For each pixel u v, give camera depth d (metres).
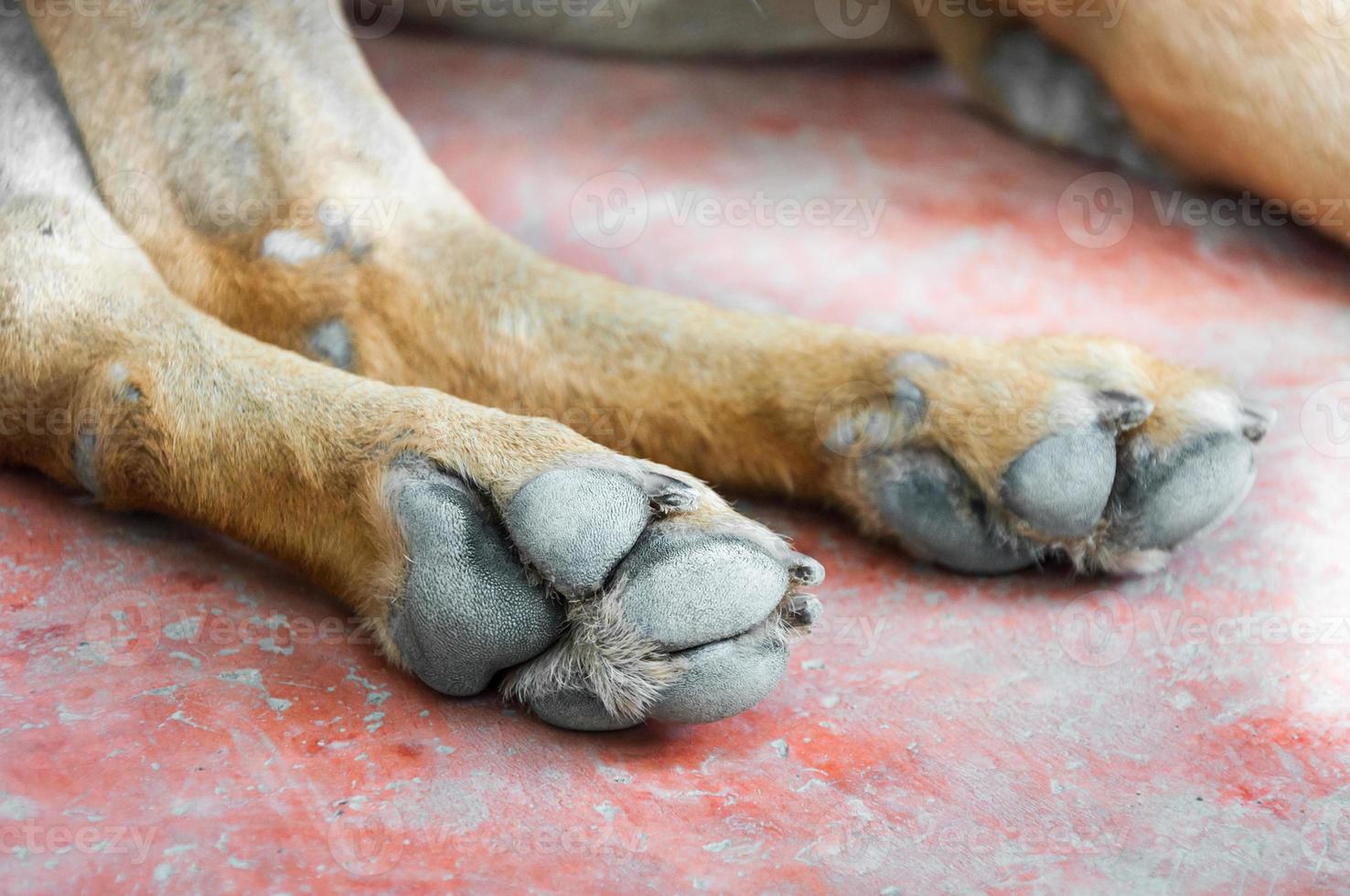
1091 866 0.65
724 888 0.64
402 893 0.63
